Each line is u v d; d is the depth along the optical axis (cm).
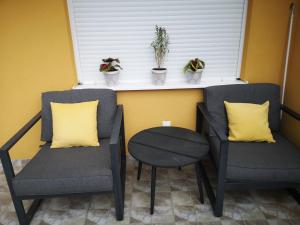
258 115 176
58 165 151
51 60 194
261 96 190
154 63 211
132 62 210
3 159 136
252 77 206
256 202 171
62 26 185
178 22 199
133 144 168
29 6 179
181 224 155
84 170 144
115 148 138
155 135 181
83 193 146
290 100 200
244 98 190
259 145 172
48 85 202
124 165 205
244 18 198
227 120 189
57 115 176
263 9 186
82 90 189
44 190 141
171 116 217
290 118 200
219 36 204
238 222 155
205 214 162
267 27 191
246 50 199
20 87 202
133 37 202
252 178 145
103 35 201
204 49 208
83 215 166
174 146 164
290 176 142
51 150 172
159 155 153
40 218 164
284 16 188
